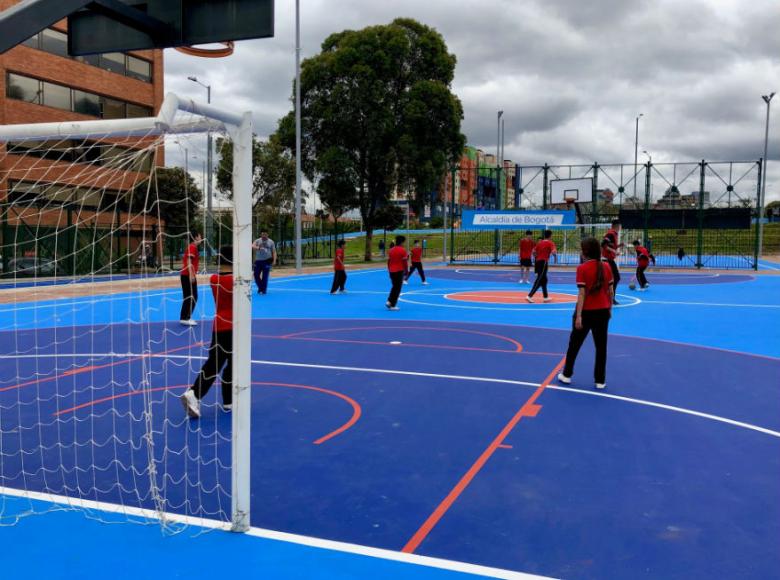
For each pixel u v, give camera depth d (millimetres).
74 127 3699
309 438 5359
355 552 3398
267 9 3326
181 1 3457
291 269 32156
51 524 3764
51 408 6352
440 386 7234
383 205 39625
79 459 4902
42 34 28875
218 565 3271
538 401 6574
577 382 7461
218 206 5934
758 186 31203
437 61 37375
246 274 3633
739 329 11945
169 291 18969
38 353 9375
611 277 7137
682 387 7227
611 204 37250
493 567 3238
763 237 52094
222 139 9906
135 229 24781
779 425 5762
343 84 36188
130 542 3531
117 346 9953
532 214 33719
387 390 7035
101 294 18078
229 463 4820
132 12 3354
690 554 3396
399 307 15547
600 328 7078
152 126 3486
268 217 33406
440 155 36719
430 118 36938
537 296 18344
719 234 51781
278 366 8359
